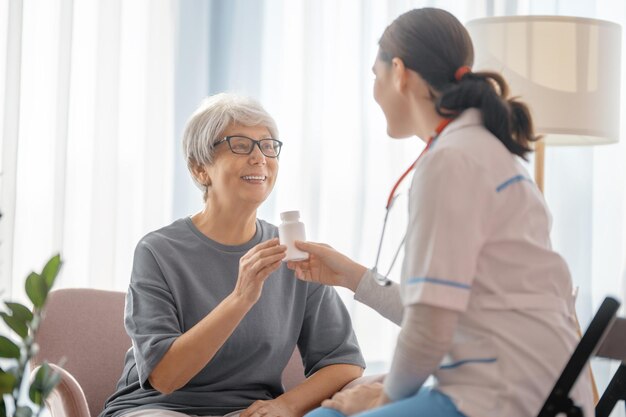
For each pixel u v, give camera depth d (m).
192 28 3.30
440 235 1.61
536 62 2.84
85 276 3.20
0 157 3.05
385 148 3.60
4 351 1.65
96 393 2.47
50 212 3.14
